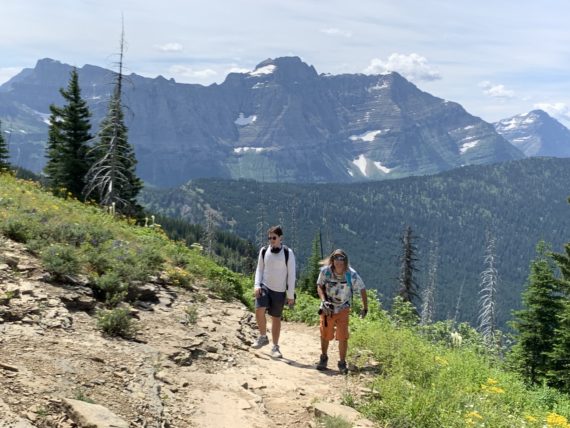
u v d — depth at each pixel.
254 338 9.88
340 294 8.57
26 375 5.05
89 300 7.81
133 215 36.56
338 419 6.02
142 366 6.36
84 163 41.19
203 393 6.36
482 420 7.05
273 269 9.06
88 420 4.42
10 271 7.73
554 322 27.06
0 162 41.94
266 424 6.01
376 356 9.55
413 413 6.70
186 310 9.49
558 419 8.02
